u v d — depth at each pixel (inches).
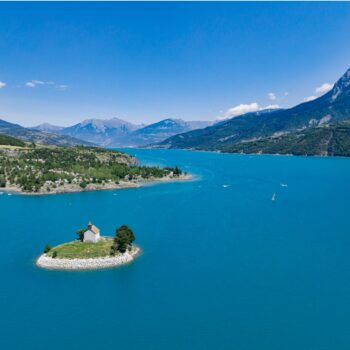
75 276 4771.2
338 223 7701.8
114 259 5187.0
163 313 3902.6
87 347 3383.4
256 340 3464.6
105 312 3929.6
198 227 7283.5
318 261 5359.3
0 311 3966.5
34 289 4424.2
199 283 4584.2
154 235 6673.2
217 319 3789.4
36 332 3602.4
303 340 3457.2
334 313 3907.5
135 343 3430.1
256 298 4207.7
